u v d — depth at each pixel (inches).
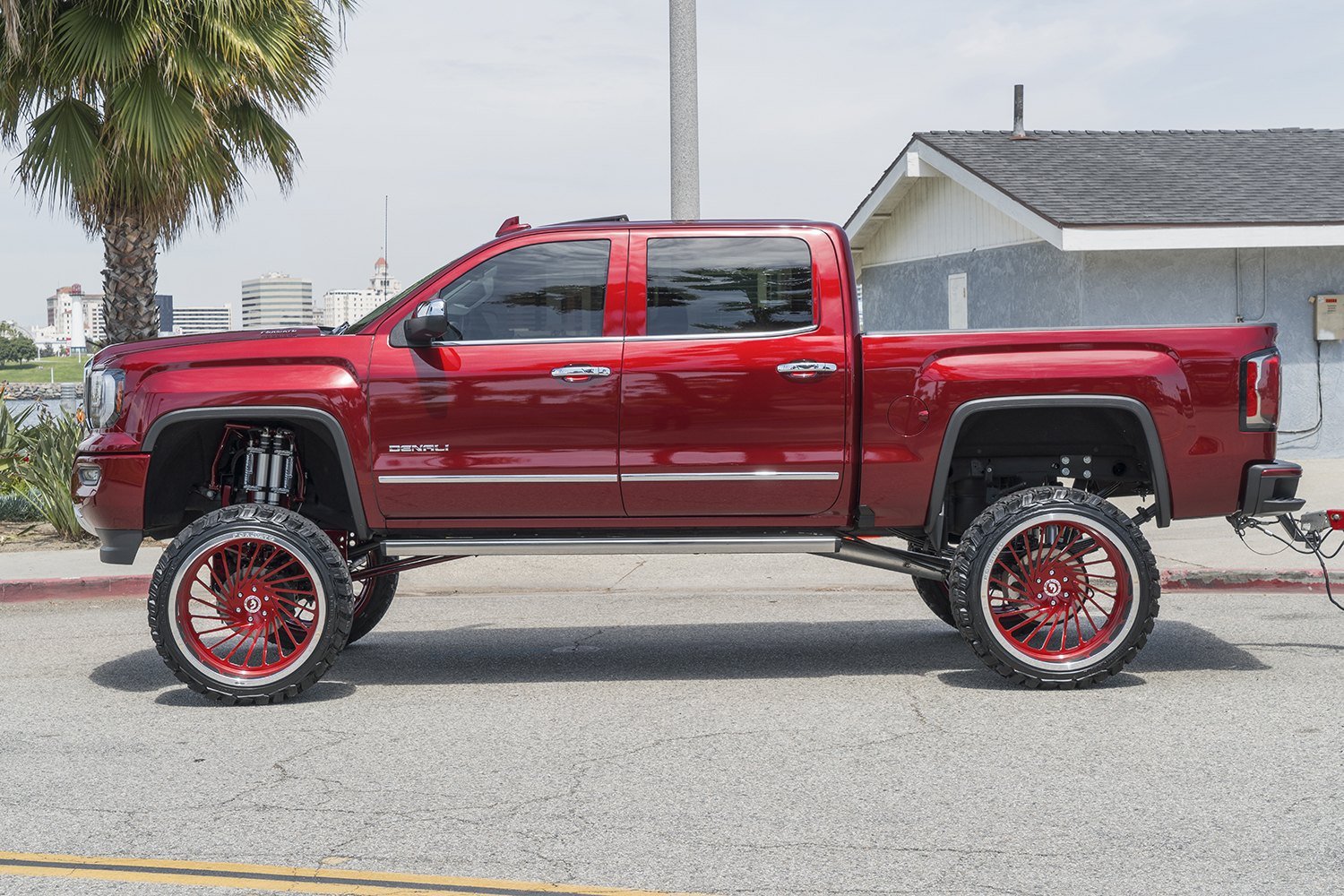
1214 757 210.8
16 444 601.0
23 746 229.6
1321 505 481.4
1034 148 710.5
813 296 262.8
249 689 258.2
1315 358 633.0
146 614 374.9
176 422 263.7
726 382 258.7
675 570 421.1
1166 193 625.0
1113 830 178.2
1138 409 256.1
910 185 789.9
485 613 367.2
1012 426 273.1
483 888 161.6
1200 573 378.9
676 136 492.4
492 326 265.1
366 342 262.2
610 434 259.6
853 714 243.6
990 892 157.1
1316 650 291.3
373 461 261.0
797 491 261.7
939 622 340.8
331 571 258.4
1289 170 665.0
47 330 4778.5
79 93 509.0
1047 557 260.2
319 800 196.9
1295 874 161.3
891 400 257.9
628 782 203.6
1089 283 618.2
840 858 169.0
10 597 406.0
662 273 264.8
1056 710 243.6
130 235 551.2
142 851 175.9
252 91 529.0
